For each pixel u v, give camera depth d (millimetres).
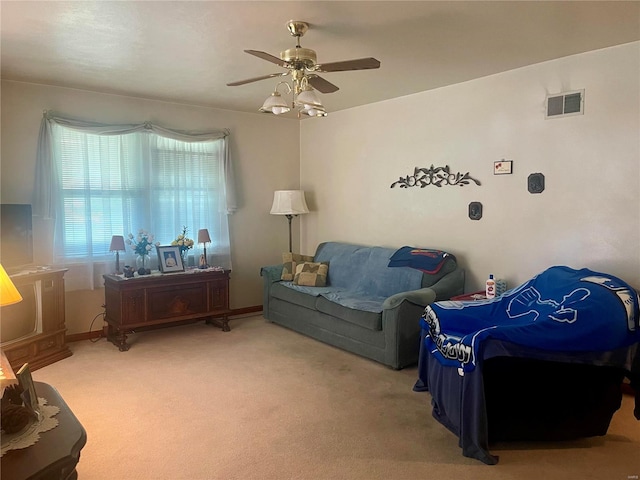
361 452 2629
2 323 3658
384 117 5109
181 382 3619
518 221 3969
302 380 3658
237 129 5707
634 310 2619
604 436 2807
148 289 4562
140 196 4977
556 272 3234
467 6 2658
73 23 2879
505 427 2654
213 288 4996
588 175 3525
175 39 3168
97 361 4090
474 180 4277
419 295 3904
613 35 3135
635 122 3279
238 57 3572
